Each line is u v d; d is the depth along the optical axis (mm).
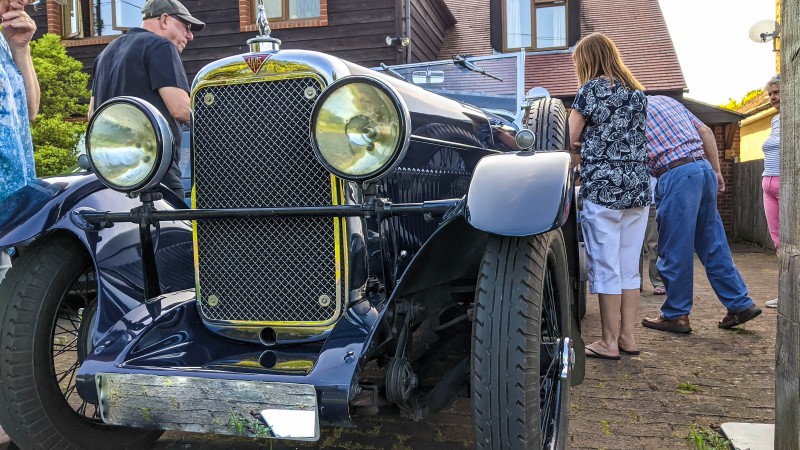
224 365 1781
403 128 1594
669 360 3396
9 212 2012
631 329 3494
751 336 3910
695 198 3828
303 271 1860
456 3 13383
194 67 9094
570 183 1705
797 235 1812
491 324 1609
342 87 1621
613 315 3381
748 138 13492
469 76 4008
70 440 2012
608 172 3229
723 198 11883
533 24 11453
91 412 2576
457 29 12477
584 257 3799
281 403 1600
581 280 3814
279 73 1806
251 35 8906
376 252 2006
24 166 2318
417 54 9602
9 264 2348
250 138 1864
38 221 1974
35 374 1932
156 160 1830
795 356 1812
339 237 1822
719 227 4004
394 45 8422
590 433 2428
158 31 3273
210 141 1909
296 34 8812
